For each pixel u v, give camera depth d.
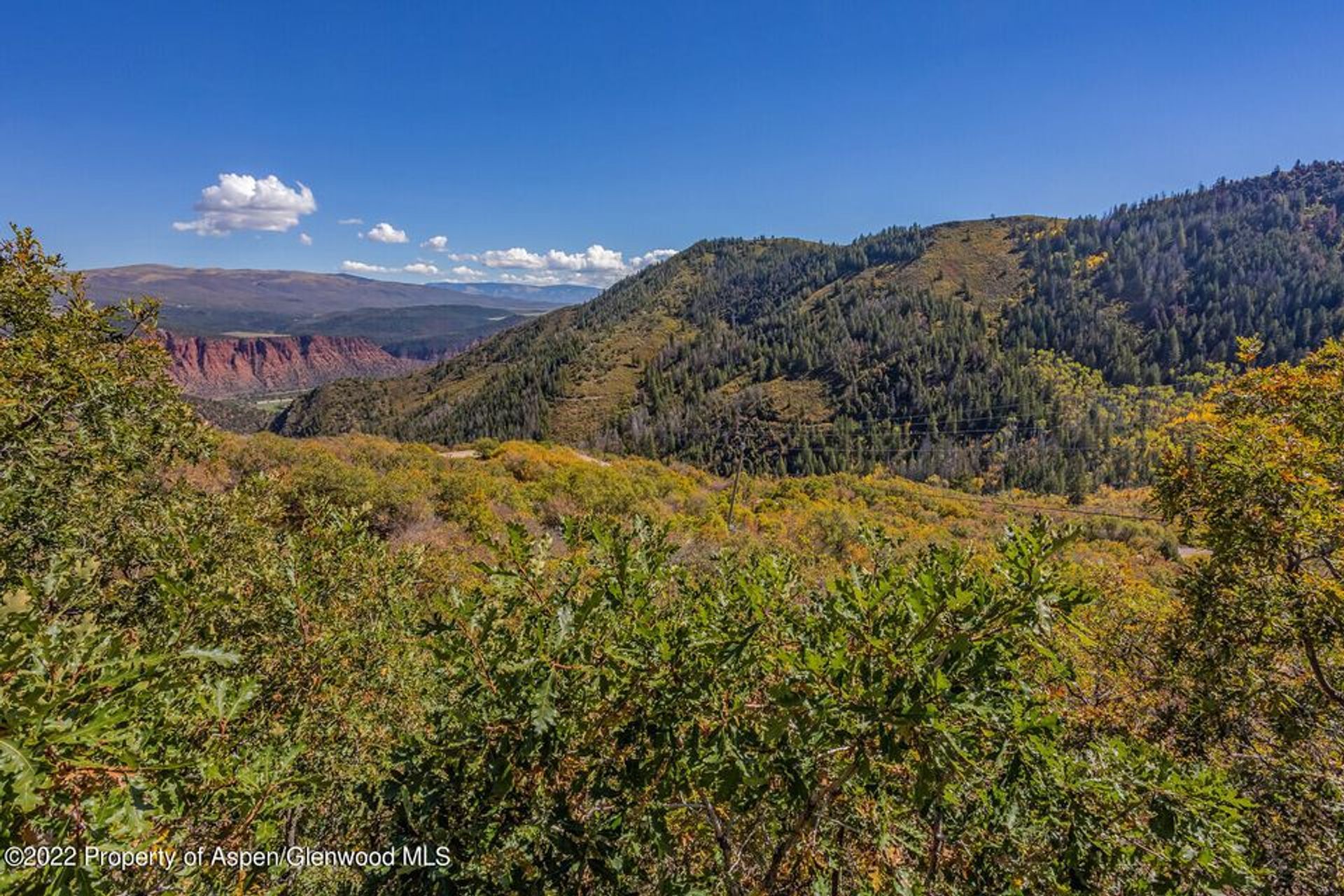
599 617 2.24
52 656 1.71
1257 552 5.71
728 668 2.10
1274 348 111.62
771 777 2.20
